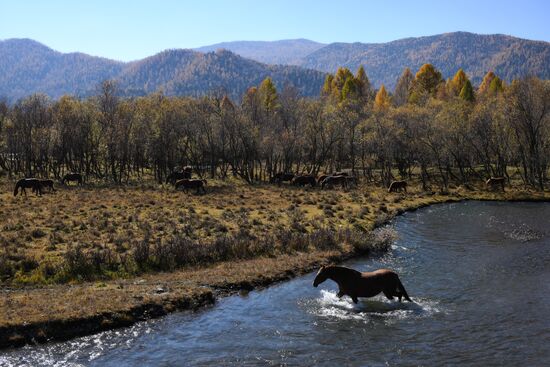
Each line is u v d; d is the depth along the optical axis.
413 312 18.44
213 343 15.88
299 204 48.59
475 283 22.38
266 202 49.34
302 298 20.41
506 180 71.44
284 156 83.69
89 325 17.06
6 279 21.78
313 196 54.88
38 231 30.27
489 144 76.75
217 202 48.62
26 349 15.43
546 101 65.50
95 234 30.88
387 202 52.03
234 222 36.88
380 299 20.11
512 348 15.26
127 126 75.44
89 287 21.05
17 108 85.00
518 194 60.09
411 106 78.62
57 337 16.27
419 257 28.16
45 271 22.55
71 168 79.56
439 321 17.48
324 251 28.67
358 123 77.94
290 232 30.92
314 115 80.19
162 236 31.19
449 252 29.47
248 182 71.50
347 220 38.88
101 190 58.56
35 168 79.94
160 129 74.12
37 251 26.20
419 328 16.84
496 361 14.42
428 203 53.75
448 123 70.38
